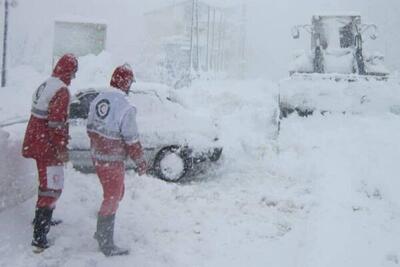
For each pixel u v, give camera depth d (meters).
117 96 4.86
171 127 8.26
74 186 6.48
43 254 4.79
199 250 5.30
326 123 10.39
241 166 9.03
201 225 6.04
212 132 8.48
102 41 25.23
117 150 4.86
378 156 8.02
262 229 5.94
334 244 4.89
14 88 17.91
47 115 4.86
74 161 7.86
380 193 6.57
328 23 14.45
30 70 23.19
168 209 6.53
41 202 4.87
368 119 10.34
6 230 5.11
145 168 5.02
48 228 4.91
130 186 7.22
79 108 8.03
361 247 4.82
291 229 5.97
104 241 4.92
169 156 8.19
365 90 10.69
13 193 5.61
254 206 6.82
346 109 10.67
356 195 6.45
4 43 18.58
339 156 8.30
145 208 6.46
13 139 5.68
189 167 8.27
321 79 10.91
